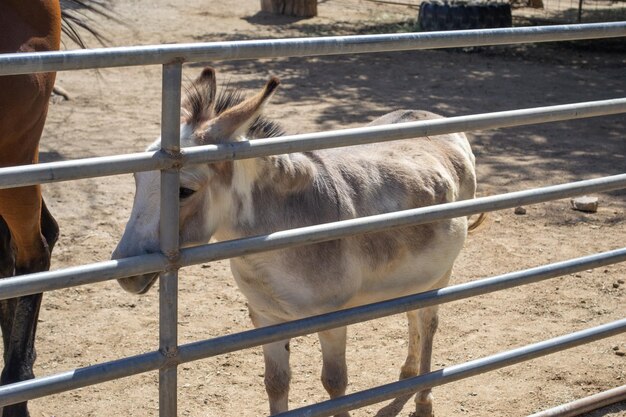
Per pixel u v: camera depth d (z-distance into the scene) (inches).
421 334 165.8
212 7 698.2
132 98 421.7
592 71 510.0
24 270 163.6
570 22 656.4
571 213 276.4
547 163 323.3
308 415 117.3
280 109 398.0
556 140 356.5
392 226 116.6
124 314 203.5
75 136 348.5
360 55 544.7
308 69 497.0
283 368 138.8
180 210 118.0
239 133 119.0
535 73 499.8
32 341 156.6
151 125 370.3
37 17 156.5
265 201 130.6
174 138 99.7
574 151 340.2
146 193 113.3
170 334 104.6
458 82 469.4
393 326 202.7
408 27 613.0
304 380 177.0
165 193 101.0
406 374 175.0
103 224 257.8
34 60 90.7
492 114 122.6
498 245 249.1
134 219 113.5
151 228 112.6
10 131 152.4
